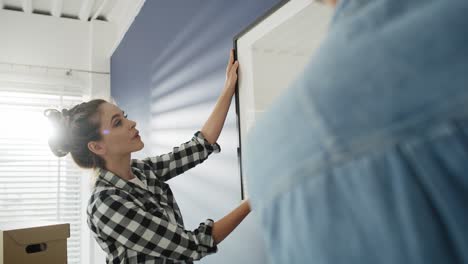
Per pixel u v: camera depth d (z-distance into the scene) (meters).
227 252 1.52
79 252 3.27
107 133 1.33
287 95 0.33
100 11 3.37
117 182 1.26
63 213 3.25
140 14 2.83
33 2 3.20
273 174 0.31
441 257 0.22
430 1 0.26
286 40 1.08
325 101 0.29
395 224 0.24
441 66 0.24
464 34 0.23
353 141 0.27
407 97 0.25
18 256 1.50
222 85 1.58
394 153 0.25
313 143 0.29
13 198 3.11
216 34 1.63
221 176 1.59
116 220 1.09
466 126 0.22
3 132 3.15
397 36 0.26
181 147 1.45
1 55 3.16
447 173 0.23
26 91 3.20
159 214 1.16
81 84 3.40
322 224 0.27
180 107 2.06
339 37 0.30
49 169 3.27
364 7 0.30
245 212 1.15
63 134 1.36
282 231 0.30
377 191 0.25
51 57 3.34
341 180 0.27
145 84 2.68
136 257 1.15
